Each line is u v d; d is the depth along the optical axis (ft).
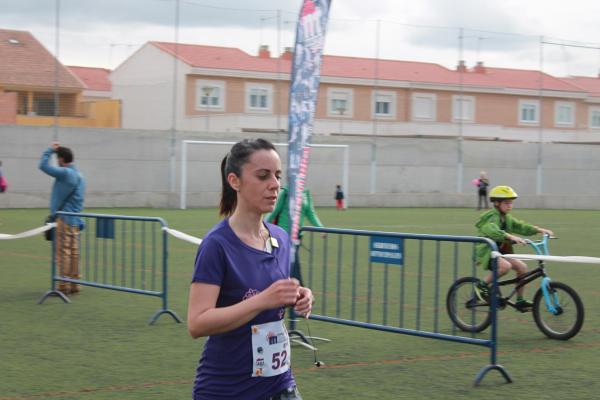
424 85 161.27
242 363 11.57
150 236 66.28
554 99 173.27
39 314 32.63
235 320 10.93
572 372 24.14
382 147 129.39
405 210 114.62
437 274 25.09
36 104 127.54
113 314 32.71
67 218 36.78
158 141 111.86
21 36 134.10
